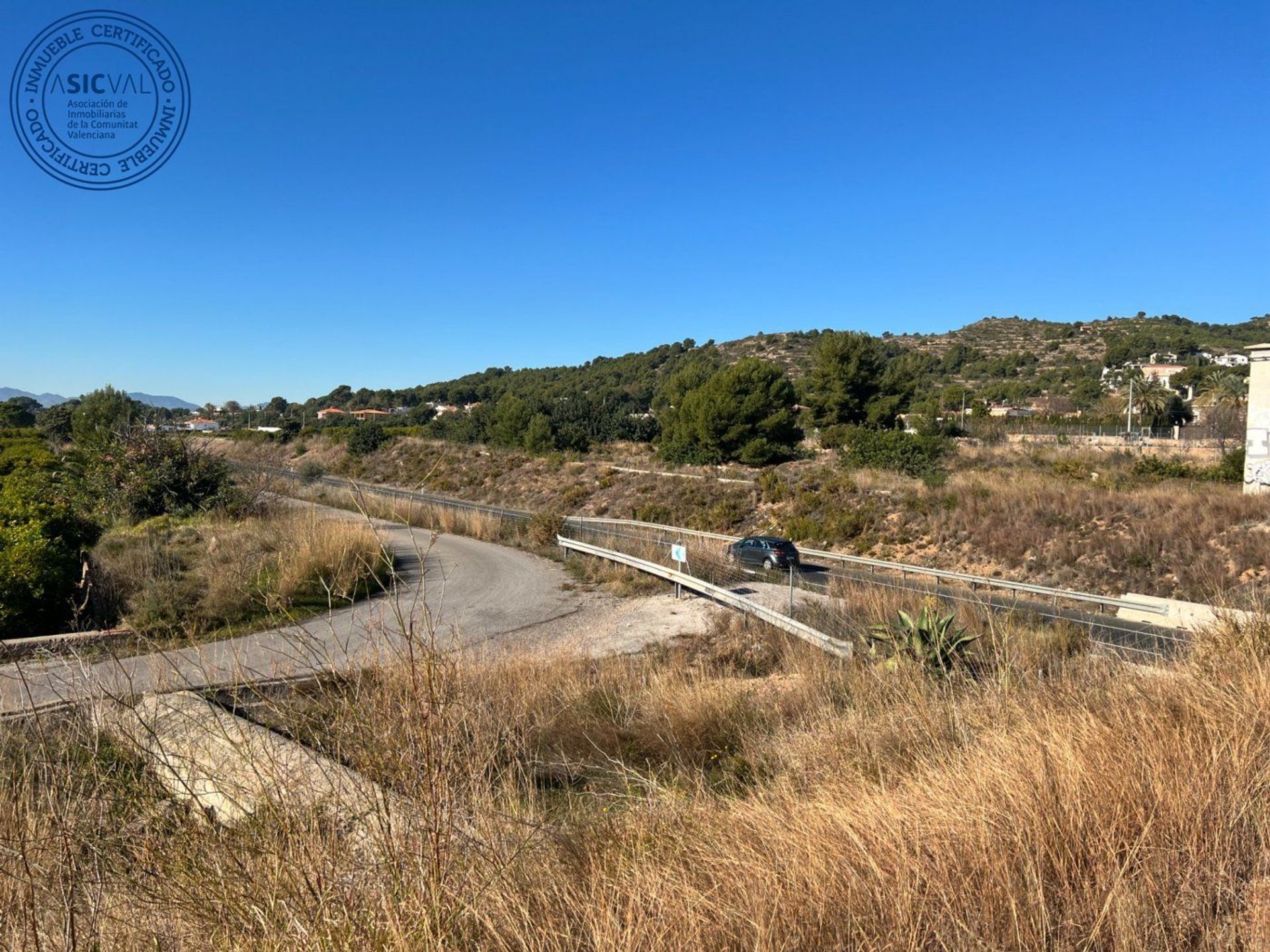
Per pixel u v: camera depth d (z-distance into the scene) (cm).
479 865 267
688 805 406
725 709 763
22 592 1166
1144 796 308
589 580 2102
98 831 277
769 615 1347
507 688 719
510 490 4522
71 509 2083
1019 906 246
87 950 248
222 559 1644
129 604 1309
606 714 793
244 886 249
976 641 859
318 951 223
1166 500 2275
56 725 370
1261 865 265
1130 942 225
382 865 248
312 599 1479
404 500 3312
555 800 488
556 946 231
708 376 5569
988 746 410
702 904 255
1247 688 427
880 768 428
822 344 5147
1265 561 1781
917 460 3228
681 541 2508
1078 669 596
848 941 241
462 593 1873
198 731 338
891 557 2525
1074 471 2992
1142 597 1525
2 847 262
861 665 857
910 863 272
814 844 299
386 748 278
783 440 4300
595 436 5497
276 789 274
